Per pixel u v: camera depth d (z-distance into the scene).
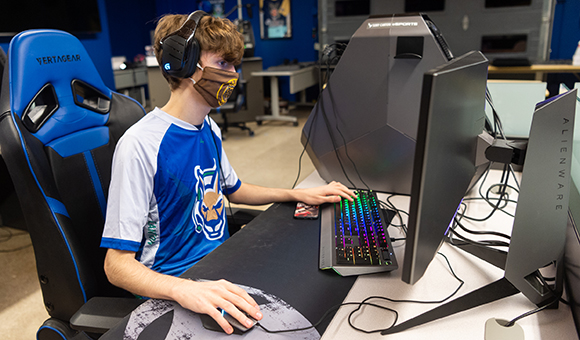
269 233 0.97
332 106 1.22
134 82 6.23
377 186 1.24
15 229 2.65
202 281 0.78
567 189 0.65
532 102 1.52
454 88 0.54
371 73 1.13
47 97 0.99
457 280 0.78
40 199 0.90
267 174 3.54
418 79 1.08
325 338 0.64
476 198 1.16
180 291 0.71
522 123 1.54
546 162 0.62
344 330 0.65
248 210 1.25
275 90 5.45
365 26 1.11
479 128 0.70
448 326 0.66
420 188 0.51
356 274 0.79
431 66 1.06
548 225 0.66
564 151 0.64
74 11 4.21
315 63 5.84
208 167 1.07
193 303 0.69
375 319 0.68
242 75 5.12
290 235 0.95
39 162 0.90
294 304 0.71
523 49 4.29
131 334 0.65
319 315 0.69
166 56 0.91
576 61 3.64
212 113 5.27
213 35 0.90
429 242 0.57
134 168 0.90
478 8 4.32
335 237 0.92
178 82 0.96
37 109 0.96
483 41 4.42
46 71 0.96
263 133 5.08
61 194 0.95
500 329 0.61
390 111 1.13
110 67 4.74
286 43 6.42
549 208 0.65
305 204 1.11
